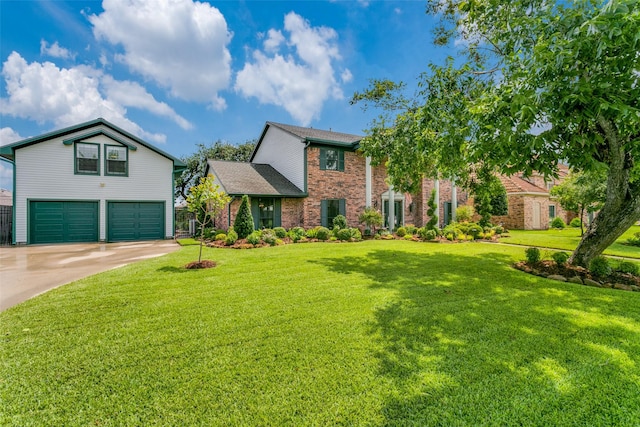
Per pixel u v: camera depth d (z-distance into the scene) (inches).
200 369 112.0
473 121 224.2
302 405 92.6
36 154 520.1
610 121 211.3
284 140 702.5
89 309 172.6
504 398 95.8
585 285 232.4
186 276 252.1
